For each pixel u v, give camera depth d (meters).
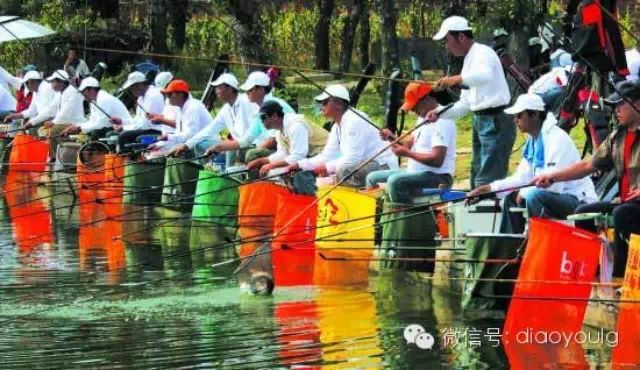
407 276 14.98
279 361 11.37
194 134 22.33
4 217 21.89
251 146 20.42
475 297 12.86
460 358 11.30
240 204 18.41
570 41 16.45
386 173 16.77
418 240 14.25
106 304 14.06
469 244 12.92
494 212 14.16
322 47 40.72
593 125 15.38
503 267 12.68
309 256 16.05
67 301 14.28
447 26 15.36
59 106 28.31
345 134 17.30
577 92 16.12
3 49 44.62
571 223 13.02
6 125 30.69
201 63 41.75
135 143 24.00
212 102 26.25
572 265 11.57
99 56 40.09
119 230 19.88
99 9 42.72
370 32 43.88
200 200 19.80
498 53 18.64
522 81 18.61
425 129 15.77
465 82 15.21
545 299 11.54
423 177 15.48
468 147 24.66
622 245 11.90
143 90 25.12
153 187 21.06
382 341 12.00
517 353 11.40
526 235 12.56
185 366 11.27
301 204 16.22
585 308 11.59
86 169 24.38
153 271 16.11
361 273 15.45
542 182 12.72
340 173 17.33
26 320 13.31
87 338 12.42
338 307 13.56
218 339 12.24
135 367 11.30
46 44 40.59
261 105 20.25
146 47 40.41
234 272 15.60
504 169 15.48
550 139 13.35
